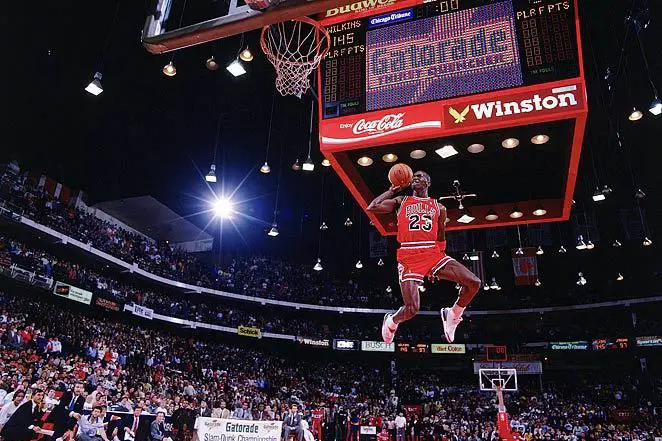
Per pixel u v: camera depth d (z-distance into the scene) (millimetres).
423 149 8250
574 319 38656
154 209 30781
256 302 35125
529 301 37594
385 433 21859
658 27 16188
